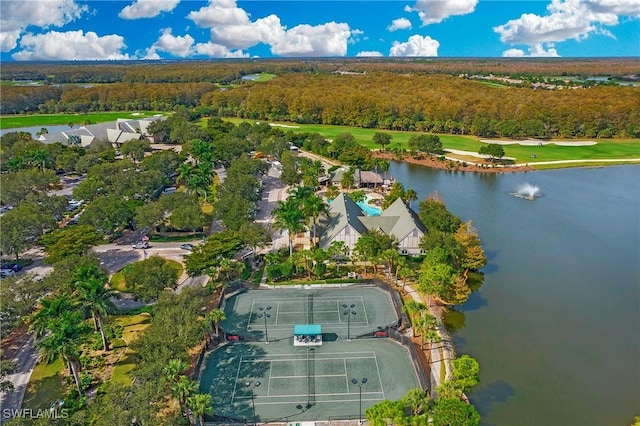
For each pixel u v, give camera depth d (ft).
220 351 280.72
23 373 262.26
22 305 284.61
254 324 307.17
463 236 381.60
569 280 377.50
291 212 383.04
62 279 304.50
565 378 262.47
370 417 201.87
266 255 377.71
